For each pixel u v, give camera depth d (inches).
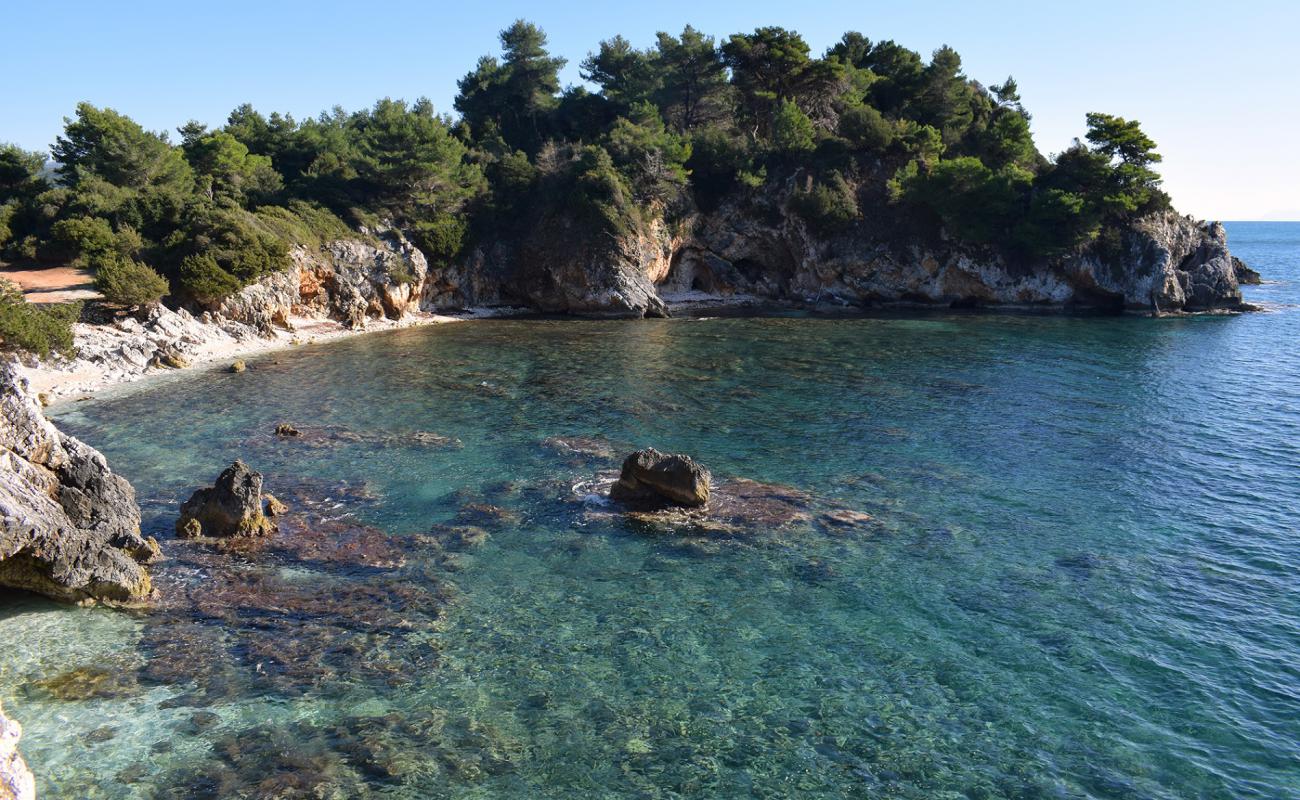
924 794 618.8
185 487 1242.0
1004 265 3769.7
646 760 655.1
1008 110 4200.3
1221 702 735.1
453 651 810.2
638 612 893.2
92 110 3221.0
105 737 667.4
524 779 631.2
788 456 1438.2
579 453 1428.4
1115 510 1193.4
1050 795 618.2
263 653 799.1
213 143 3437.5
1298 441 1536.7
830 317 3503.9
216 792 606.5
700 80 4507.9
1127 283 3595.0
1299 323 3240.7
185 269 2546.8
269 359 2346.2
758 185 3988.7
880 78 4355.3
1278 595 935.0
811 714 716.7
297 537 1069.1
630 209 3634.4
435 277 3521.2
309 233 3034.0
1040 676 775.1
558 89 4813.0
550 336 2898.6
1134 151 3617.1
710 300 4047.7
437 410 1739.7
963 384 2039.9
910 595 931.3
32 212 3095.5
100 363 2039.9
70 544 855.7
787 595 932.0
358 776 628.7
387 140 3462.1
